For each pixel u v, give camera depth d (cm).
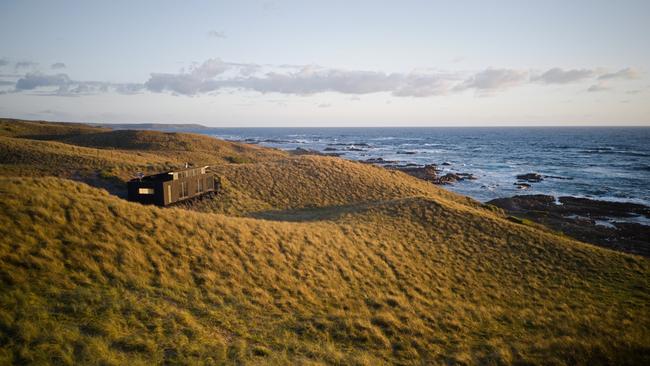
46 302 1094
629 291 2180
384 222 3136
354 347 1284
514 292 2098
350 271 2027
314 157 5966
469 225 3184
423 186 5725
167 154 6644
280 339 1235
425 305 1792
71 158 4391
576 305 1950
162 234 1738
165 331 1119
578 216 5197
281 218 3462
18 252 1259
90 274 1303
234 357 1070
